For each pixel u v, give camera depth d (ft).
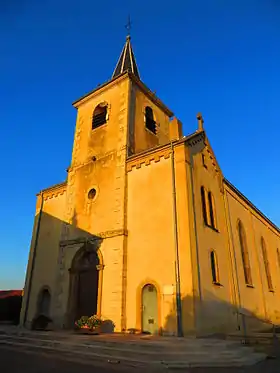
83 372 24.27
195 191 50.70
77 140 71.10
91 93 74.02
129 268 48.93
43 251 64.85
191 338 37.63
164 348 31.53
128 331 44.65
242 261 65.41
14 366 26.35
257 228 84.48
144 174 54.24
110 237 52.54
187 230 44.93
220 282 50.65
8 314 76.28
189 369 26.05
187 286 41.78
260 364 29.50
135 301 46.11
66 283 55.62
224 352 31.04
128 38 89.92
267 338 45.24
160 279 44.73
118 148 60.64
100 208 57.26
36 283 62.39
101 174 60.85
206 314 42.73
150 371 24.94
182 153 50.90
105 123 67.31
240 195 75.41
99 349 33.01
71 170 67.36
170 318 41.60
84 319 45.32
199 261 45.21
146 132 68.80
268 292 76.89
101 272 51.01
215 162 64.03
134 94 69.36
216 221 56.80
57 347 36.50
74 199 63.26
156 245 47.39
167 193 49.60
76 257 56.44
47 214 69.15
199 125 61.11
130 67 81.35
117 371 24.77
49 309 57.11
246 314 58.23
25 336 44.62
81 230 58.39
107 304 47.98
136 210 52.49
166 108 80.48
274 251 95.61
